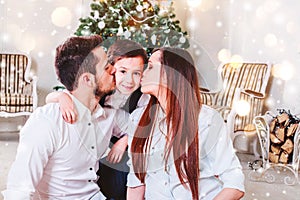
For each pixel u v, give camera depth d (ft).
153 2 12.45
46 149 4.00
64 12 17.20
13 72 16.33
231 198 4.14
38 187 4.26
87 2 17.15
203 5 17.58
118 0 10.64
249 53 15.64
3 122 16.65
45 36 17.13
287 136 11.64
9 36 16.72
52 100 4.25
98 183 4.79
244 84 14.97
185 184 4.11
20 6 16.76
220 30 16.94
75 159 4.21
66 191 4.31
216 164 4.26
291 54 13.61
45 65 17.19
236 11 16.21
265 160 12.00
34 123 4.02
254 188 10.77
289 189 10.80
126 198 4.55
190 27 18.03
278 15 14.19
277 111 14.15
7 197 3.92
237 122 13.56
